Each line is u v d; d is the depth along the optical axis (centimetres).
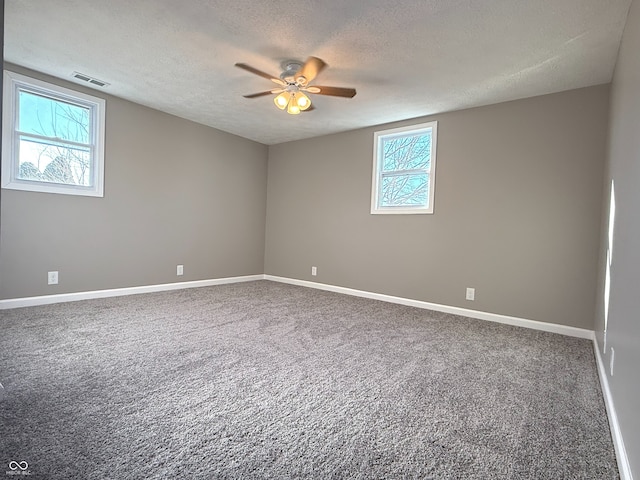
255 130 522
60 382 200
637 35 175
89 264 398
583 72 300
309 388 205
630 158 175
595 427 172
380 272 471
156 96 399
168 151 465
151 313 355
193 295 452
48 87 351
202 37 268
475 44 262
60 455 137
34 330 287
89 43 284
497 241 378
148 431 156
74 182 387
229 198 548
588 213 328
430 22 237
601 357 240
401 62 294
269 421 168
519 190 365
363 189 490
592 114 327
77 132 387
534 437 163
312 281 547
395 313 396
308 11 231
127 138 421
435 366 244
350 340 295
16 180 345
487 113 385
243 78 343
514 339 313
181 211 485
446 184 413
